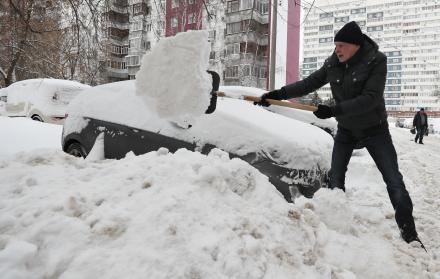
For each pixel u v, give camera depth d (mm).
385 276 2441
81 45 6910
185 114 3016
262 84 22531
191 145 3916
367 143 3287
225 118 3840
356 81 3102
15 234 2021
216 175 2562
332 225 2863
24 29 7484
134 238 2012
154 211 2191
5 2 6855
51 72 10297
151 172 2676
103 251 1907
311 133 3988
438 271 2693
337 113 3035
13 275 1709
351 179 6246
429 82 98062
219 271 1910
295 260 2158
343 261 2451
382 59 3059
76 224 2051
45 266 1823
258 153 3578
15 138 6707
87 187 2570
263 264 2020
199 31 2922
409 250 2904
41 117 10273
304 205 2883
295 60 27828
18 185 2592
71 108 5211
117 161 3223
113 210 2205
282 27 24922
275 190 2805
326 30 80812
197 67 2916
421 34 96562
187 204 2281
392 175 3168
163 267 1844
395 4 95062
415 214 4148
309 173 3545
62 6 7133
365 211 3525
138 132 4320
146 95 2961
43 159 3289
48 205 2225
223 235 2111
